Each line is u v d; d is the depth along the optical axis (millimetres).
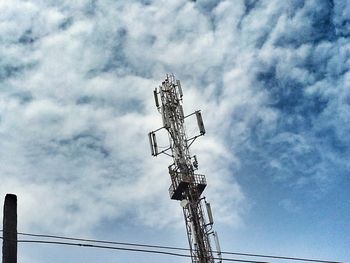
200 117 42688
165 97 44031
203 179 40156
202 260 34750
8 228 16094
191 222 37625
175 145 41562
